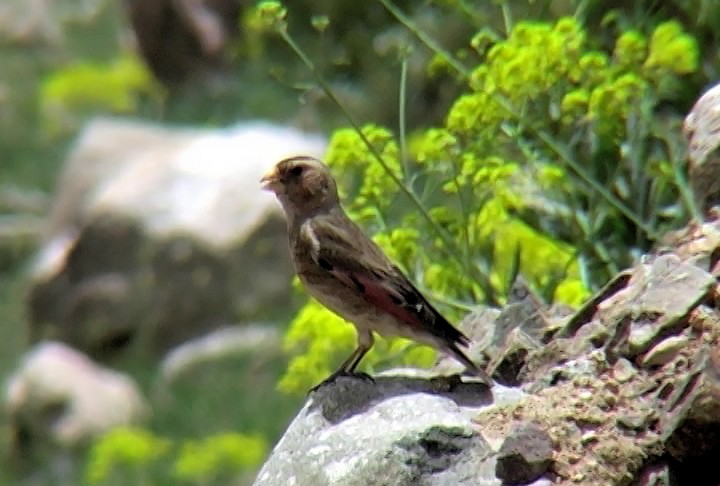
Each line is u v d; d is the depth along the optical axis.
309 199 9.12
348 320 8.92
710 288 7.86
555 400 7.70
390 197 10.52
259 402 21.91
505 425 7.70
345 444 7.73
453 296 10.48
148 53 34.81
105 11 41.06
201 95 33.72
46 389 22.17
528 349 8.36
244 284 23.38
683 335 7.72
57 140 33.50
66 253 24.41
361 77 24.59
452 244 10.16
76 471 21.48
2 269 28.16
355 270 8.80
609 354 7.88
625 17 12.88
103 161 25.47
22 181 31.58
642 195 10.28
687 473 7.34
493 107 10.19
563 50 10.41
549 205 10.84
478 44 10.99
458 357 8.38
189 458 18.91
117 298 23.83
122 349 23.88
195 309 23.45
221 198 23.78
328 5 24.72
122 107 34.34
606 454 7.32
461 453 7.47
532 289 9.85
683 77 11.91
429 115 22.27
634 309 7.88
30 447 22.06
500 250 10.70
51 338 24.53
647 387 7.61
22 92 36.59
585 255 10.43
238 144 24.92
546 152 11.06
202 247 23.42
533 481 7.28
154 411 22.27
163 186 24.30
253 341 22.70
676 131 11.11
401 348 10.30
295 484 7.72
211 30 34.59
